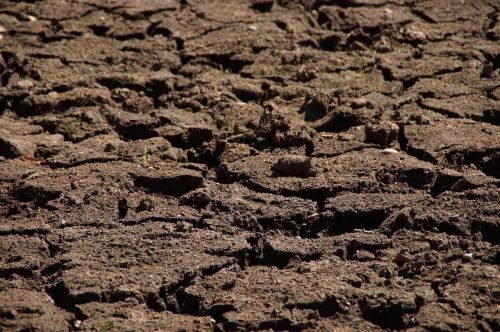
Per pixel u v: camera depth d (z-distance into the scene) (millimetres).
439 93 16844
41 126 16125
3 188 13938
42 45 19531
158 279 11188
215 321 10586
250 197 13430
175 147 15562
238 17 21016
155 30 20516
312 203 13117
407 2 21734
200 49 19344
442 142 14742
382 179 13758
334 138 15203
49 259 11844
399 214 12289
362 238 12062
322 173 14016
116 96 17125
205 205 13289
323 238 12219
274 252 11891
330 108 16297
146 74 18031
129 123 16047
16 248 12125
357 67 18188
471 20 20688
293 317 10328
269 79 17906
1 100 16984
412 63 18281
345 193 13352
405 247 11828
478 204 12688
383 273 11180
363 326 10219
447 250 11711
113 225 12672
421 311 10367
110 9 21484
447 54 18766
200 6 21734
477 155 14453
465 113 16000
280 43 19531
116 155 14922
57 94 17188
